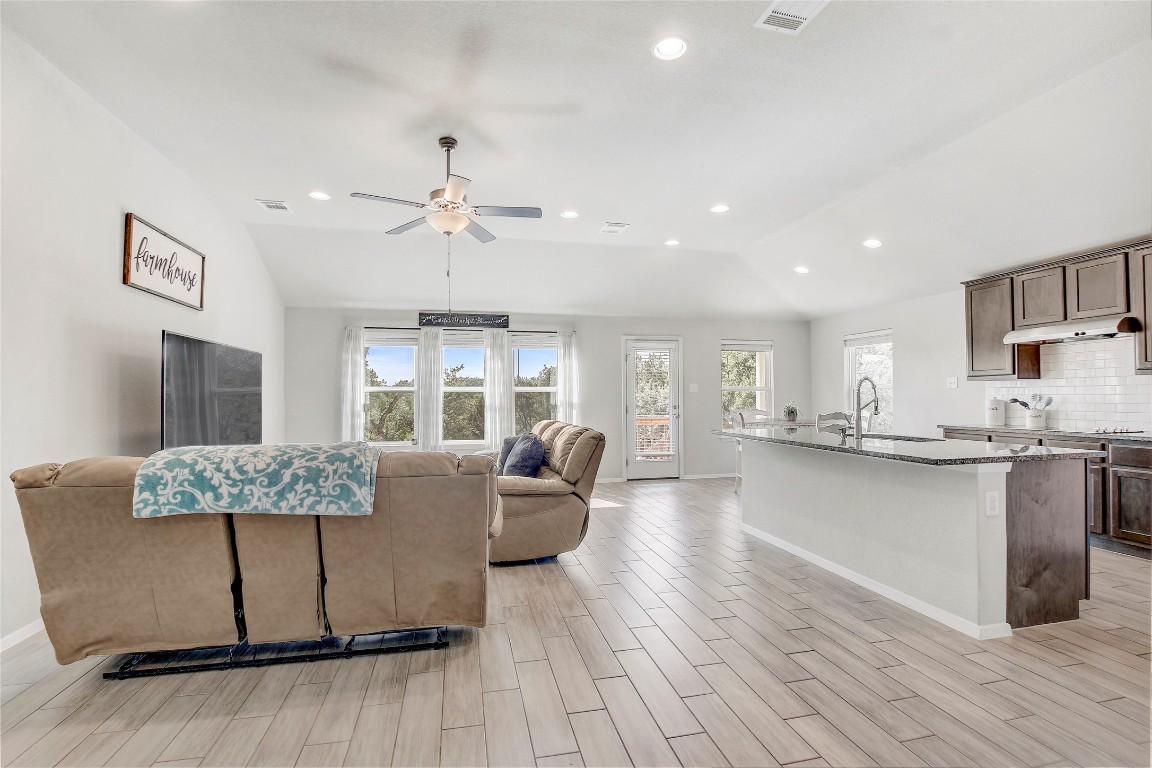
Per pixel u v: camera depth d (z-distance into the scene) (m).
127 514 2.30
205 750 1.92
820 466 4.03
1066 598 3.01
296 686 2.36
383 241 6.12
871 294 6.91
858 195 4.88
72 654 2.35
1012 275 5.27
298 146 3.79
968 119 3.47
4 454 2.68
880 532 3.46
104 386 3.39
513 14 2.46
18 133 2.73
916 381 6.71
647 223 5.54
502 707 2.19
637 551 4.44
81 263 3.18
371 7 2.42
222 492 2.30
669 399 8.28
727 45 2.69
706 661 2.56
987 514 2.84
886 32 2.60
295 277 6.62
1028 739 1.96
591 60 2.80
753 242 6.30
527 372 7.92
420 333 7.50
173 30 2.59
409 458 2.55
